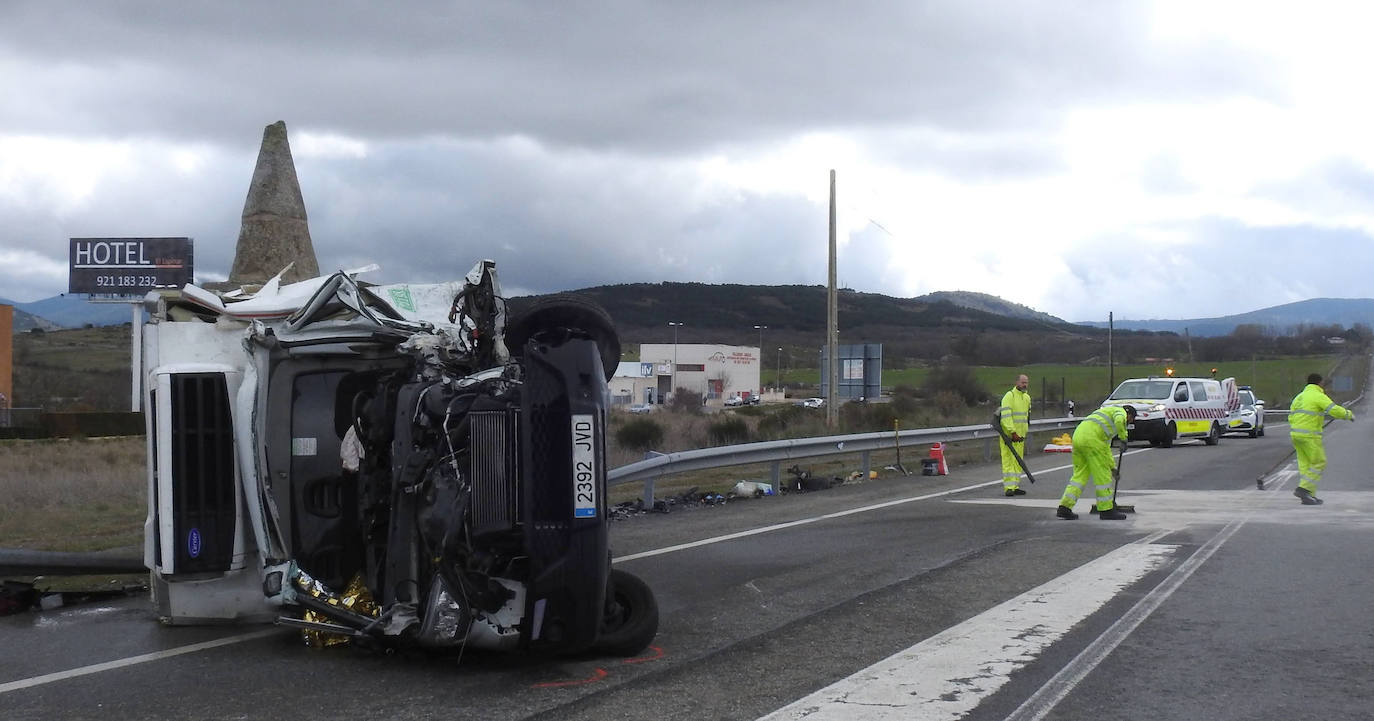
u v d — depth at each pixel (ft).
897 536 42.39
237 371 25.89
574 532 21.85
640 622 24.17
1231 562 35.73
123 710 20.43
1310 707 20.18
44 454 101.24
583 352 22.54
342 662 23.79
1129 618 27.48
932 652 24.30
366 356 26.63
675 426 112.16
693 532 43.73
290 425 25.99
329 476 25.89
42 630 27.48
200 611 26.20
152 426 26.08
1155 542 40.34
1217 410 104.99
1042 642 25.09
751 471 75.10
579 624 22.16
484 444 22.12
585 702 20.79
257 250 51.55
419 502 22.65
